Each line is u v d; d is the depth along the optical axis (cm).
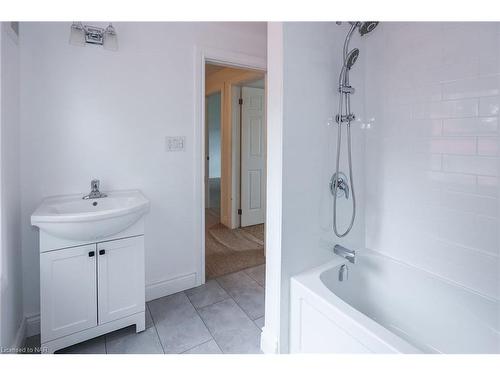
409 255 174
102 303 167
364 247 201
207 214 501
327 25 163
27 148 174
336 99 171
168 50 217
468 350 142
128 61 202
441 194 156
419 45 161
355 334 117
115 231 163
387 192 184
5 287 137
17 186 166
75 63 185
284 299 156
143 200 183
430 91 158
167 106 220
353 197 174
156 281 227
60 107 182
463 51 143
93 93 192
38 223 141
